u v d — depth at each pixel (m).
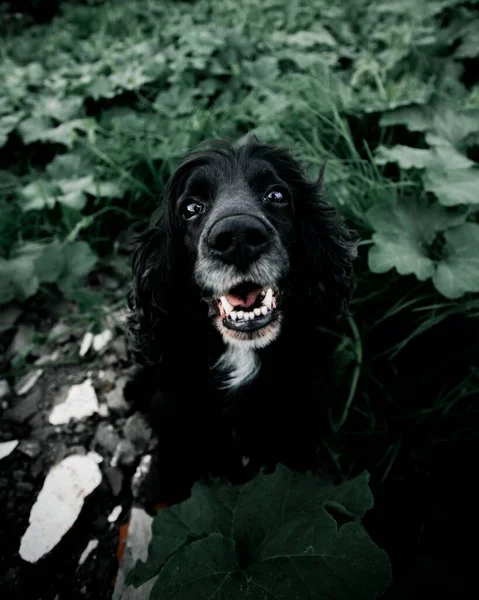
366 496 0.35
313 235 0.42
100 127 0.73
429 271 0.42
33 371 0.53
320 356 0.45
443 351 0.47
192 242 0.39
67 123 0.71
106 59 0.87
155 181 0.63
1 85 0.85
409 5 0.85
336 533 0.32
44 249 0.58
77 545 0.41
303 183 0.42
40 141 0.75
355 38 0.92
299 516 0.34
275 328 0.39
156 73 0.79
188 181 0.39
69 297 0.55
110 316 0.56
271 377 0.43
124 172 0.61
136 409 0.49
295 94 0.65
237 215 0.33
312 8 1.02
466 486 0.41
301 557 0.32
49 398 0.51
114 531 0.42
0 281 0.55
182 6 1.17
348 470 0.44
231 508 0.36
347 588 0.30
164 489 0.44
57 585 0.39
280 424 0.44
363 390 0.46
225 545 0.33
